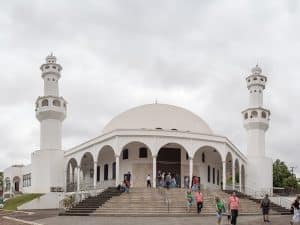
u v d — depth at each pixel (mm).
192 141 56062
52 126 69062
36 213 44125
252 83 71688
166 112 64062
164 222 31922
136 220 33594
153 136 54844
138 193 46406
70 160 67500
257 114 70250
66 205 47219
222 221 33219
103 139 56812
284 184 92812
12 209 54094
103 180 62688
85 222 31984
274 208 47156
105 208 41000
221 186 65562
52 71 70688
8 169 83812
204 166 61750
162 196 45219
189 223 31375
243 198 49844
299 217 29562
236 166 69375
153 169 54375
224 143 57625
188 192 40969
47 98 69000
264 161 69875
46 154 68125
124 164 59562
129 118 63906
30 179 75750
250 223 32062
